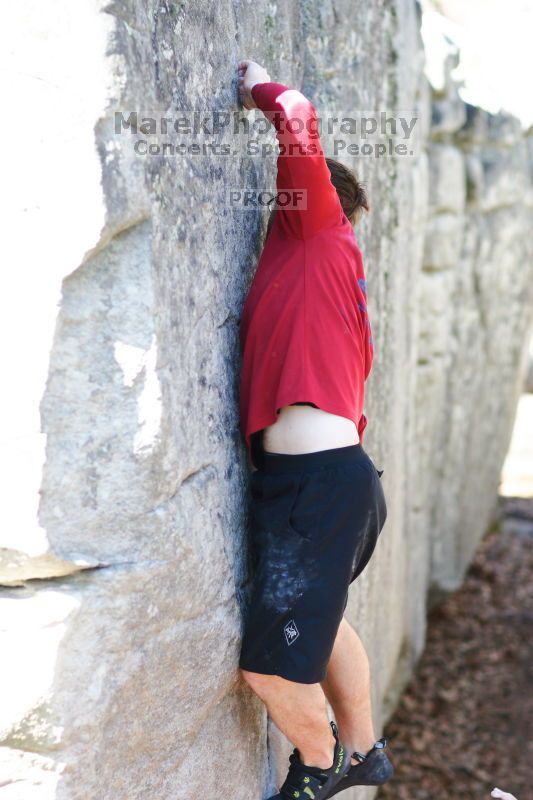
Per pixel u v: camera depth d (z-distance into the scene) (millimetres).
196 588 3041
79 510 2578
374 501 3297
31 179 2422
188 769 3189
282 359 3273
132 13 2508
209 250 3119
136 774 2891
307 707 3387
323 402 3227
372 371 5605
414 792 7047
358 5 5059
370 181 5434
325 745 3529
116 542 2670
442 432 9586
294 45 4320
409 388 7383
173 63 2791
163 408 2711
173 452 2807
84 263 2510
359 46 5113
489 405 11250
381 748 3797
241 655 3400
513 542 12164
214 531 3178
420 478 8500
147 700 2877
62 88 2393
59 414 2516
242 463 3518
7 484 2492
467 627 9742
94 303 2549
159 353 2682
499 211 10289
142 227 2621
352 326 3350
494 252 10227
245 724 3680
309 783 3547
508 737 7848
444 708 8211
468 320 9789
